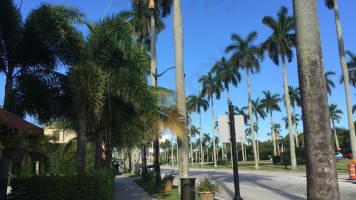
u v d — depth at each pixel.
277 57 34.84
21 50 9.58
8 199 7.64
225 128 7.30
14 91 9.49
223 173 29.33
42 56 10.06
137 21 23.64
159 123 10.14
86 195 8.16
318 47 4.84
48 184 7.78
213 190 8.93
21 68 9.83
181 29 12.17
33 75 9.71
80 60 9.73
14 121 6.32
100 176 8.59
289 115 31.97
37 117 10.16
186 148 11.23
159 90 10.27
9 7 9.14
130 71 9.72
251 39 39.75
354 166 16.67
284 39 33.94
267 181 17.66
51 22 9.31
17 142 6.30
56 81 9.97
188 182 8.13
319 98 4.64
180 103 11.38
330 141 4.52
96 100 8.20
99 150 12.86
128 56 9.88
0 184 7.62
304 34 4.89
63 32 9.37
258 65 39.53
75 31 9.78
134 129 10.16
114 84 9.14
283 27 34.12
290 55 34.25
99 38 9.72
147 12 23.47
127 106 10.27
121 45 9.85
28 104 9.48
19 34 9.52
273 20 34.25
